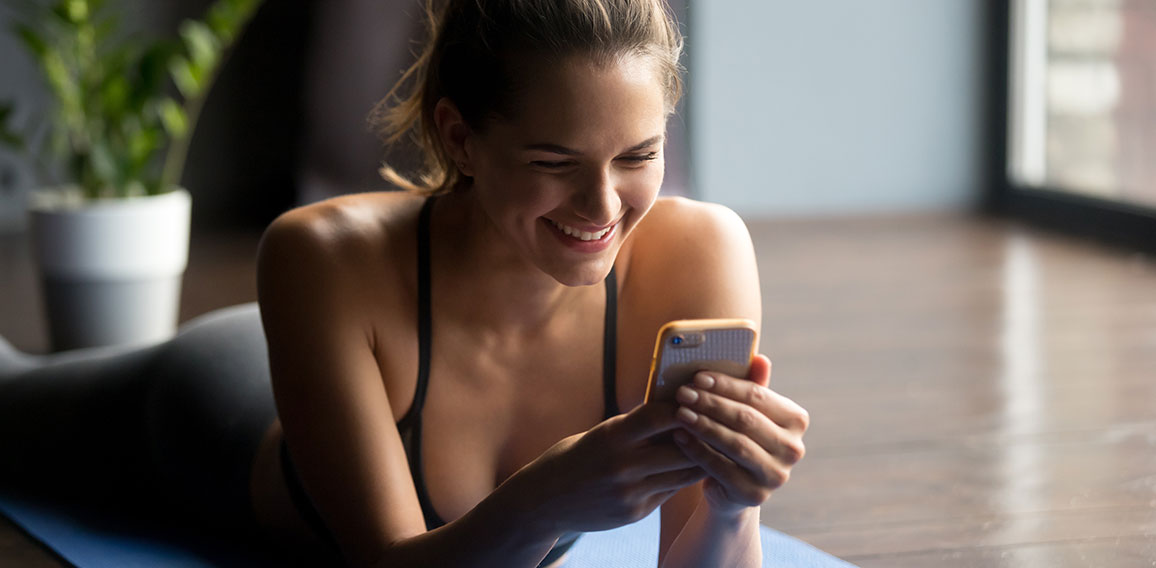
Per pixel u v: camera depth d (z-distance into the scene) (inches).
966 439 86.2
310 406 48.9
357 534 48.0
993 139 193.9
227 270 155.1
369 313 50.0
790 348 113.3
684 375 39.6
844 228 179.9
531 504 42.1
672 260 51.9
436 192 51.8
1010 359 107.8
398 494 48.3
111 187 115.2
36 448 75.0
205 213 200.7
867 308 129.3
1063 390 97.9
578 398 52.8
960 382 100.7
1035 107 186.4
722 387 39.3
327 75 192.4
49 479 75.6
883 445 85.4
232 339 68.7
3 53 187.9
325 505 49.1
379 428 48.8
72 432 72.8
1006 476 78.7
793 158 192.7
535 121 41.3
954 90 194.1
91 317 111.9
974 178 196.1
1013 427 88.7
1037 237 168.1
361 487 48.1
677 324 38.7
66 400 73.4
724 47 188.5
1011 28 188.1
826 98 192.2
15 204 191.9
